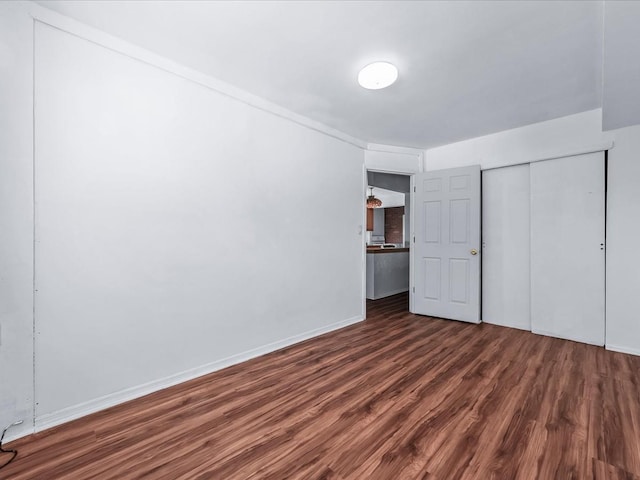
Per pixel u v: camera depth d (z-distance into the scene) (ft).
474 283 11.75
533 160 10.55
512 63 6.95
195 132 7.37
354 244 12.05
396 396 6.34
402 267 18.95
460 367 7.76
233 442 4.94
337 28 5.82
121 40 6.17
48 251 5.38
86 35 5.74
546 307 10.28
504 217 11.44
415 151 13.42
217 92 7.79
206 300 7.55
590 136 9.39
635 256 8.61
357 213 12.20
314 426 5.35
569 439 4.94
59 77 5.49
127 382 6.27
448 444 4.85
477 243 11.67
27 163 5.17
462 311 12.08
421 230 13.17
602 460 4.48
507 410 5.79
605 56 5.49
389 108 9.43
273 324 9.09
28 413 5.16
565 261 9.91
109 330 6.06
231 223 8.08
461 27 5.74
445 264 12.51
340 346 9.39
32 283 5.21
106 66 6.04
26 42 5.15
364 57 6.79
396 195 28.19
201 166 7.47
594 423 5.35
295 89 8.28
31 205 5.20
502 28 5.75
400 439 4.99
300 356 8.61
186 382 7.05
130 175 6.35
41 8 5.27
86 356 5.78
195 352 7.33
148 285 6.59
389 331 10.89
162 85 6.82
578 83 7.80
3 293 4.95
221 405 6.04
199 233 7.43
